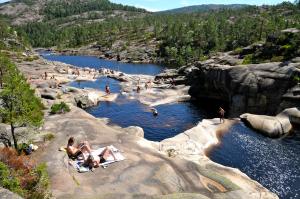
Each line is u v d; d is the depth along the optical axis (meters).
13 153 19.08
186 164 22.77
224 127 41.53
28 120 22.73
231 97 52.06
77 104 54.44
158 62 154.00
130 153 23.69
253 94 48.31
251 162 31.67
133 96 62.69
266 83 47.31
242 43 128.75
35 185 16.25
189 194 17.88
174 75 81.81
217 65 59.16
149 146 26.30
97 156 22.00
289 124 40.97
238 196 19.55
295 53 56.16
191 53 136.25
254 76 49.03
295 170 29.88
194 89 61.69
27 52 157.12
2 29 163.88
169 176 20.36
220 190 20.05
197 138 35.72
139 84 75.75
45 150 23.00
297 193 25.77
